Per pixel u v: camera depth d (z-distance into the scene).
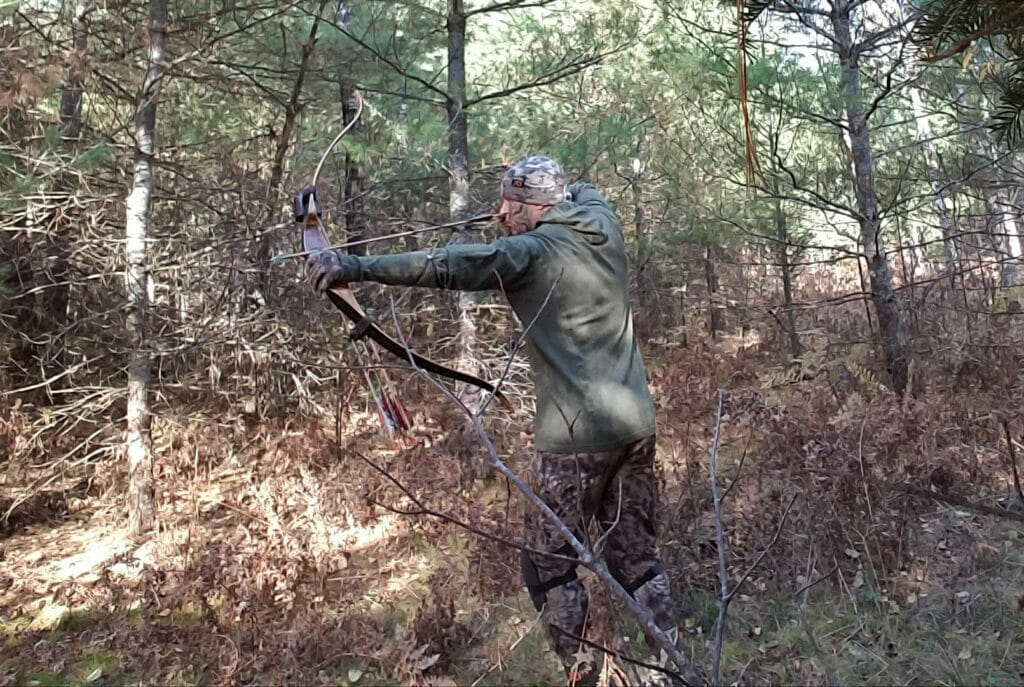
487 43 8.70
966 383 6.16
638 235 8.30
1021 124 1.87
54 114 5.82
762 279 10.26
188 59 5.05
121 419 5.30
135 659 3.44
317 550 4.23
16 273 6.12
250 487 5.12
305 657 3.37
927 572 3.64
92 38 5.28
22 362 6.38
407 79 6.65
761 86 5.75
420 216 8.06
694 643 3.24
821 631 3.28
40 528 5.05
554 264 2.54
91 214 5.59
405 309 7.39
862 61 6.45
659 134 7.60
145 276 5.02
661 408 5.96
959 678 2.88
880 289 6.47
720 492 4.43
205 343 5.55
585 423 2.59
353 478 5.07
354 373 6.33
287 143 6.75
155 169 6.36
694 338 7.77
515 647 3.37
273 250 6.85
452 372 2.35
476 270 2.40
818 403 5.52
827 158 6.77
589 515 2.69
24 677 3.42
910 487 2.01
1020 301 6.65
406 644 3.16
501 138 7.66
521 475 5.00
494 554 3.75
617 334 2.66
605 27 6.41
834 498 3.76
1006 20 1.44
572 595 2.70
